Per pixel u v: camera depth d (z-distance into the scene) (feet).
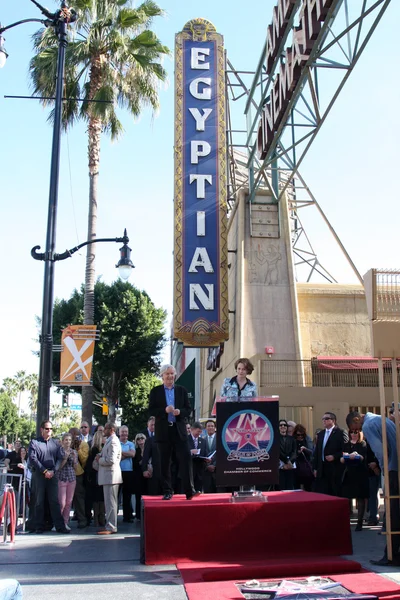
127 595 18.44
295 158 68.49
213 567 21.26
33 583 20.22
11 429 296.10
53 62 74.69
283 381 66.13
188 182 77.15
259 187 81.87
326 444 35.94
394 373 23.79
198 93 80.18
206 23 82.79
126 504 41.47
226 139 80.33
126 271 44.32
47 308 39.09
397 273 23.79
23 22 40.83
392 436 24.26
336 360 67.10
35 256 40.14
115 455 34.22
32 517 35.96
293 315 74.28
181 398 26.30
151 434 42.27
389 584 18.60
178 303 73.77
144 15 78.23
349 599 16.81
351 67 52.85
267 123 69.56
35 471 35.17
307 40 53.36
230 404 24.56
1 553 26.27
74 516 42.88
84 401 71.97
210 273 74.64
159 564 22.22
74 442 39.52
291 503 23.16
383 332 23.44
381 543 27.99
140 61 77.61
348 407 61.77
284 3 60.08
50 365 38.34
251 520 22.80
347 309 77.92
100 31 76.18
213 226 75.97
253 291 75.25
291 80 57.72
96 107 74.18
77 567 22.77
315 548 22.94
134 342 128.36
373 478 37.06
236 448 24.23
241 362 26.68
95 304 127.95
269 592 17.83
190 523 22.61
